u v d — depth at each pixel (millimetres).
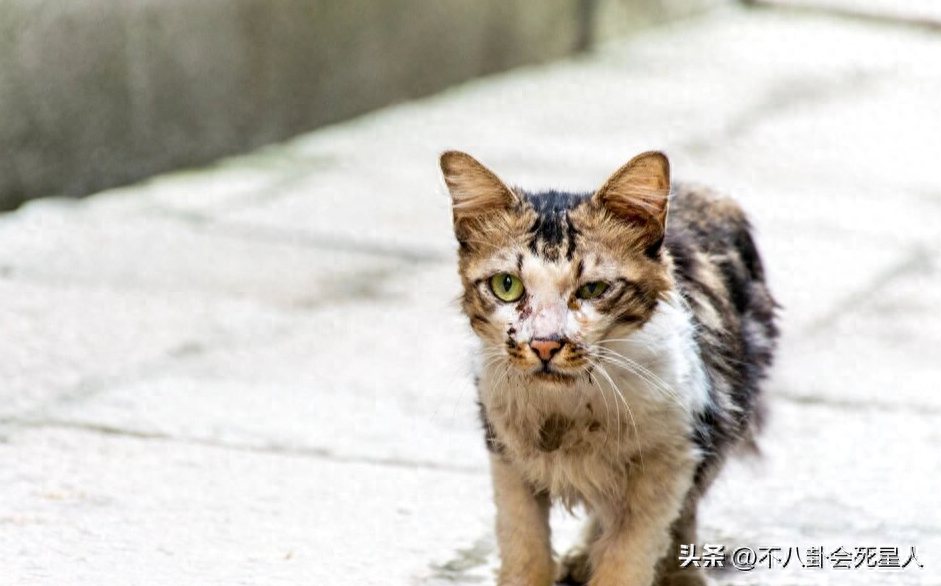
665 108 15414
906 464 7602
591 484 5746
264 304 9945
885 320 9820
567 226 5684
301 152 13750
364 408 8281
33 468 7316
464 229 5852
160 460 7488
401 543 6652
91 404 8172
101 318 9516
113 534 6629
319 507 7020
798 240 11422
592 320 5535
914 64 17500
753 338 6594
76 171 12109
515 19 16734
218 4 13109
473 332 5891
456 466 7551
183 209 11953
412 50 15391
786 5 19984
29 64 11617
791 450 7758
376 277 10562
